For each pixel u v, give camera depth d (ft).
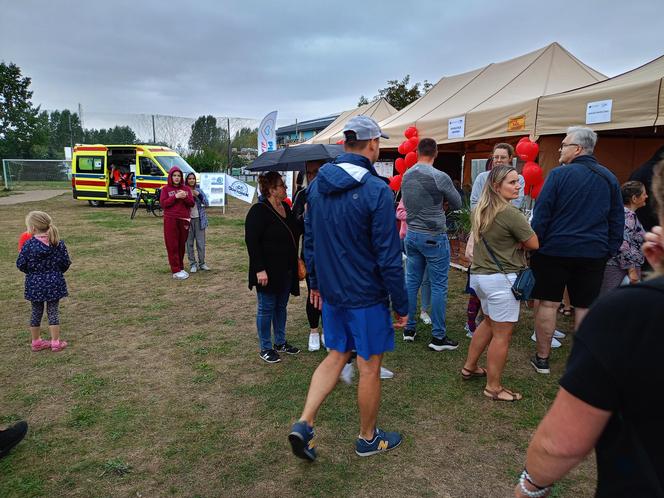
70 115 102.83
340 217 8.48
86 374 12.96
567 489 8.27
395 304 8.55
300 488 8.38
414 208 13.70
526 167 17.47
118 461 9.09
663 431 2.85
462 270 24.25
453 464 9.04
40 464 9.06
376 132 8.83
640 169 13.96
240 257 29.73
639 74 16.65
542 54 23.67
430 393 11.73
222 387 12.19
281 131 124.67
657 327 2.82
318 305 10.47
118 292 21.45
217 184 56.49
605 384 2.99
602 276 11.76
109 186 61.77
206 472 8.84
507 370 13.01
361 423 9.16
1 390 12.05
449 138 23.95
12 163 100.63
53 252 14.20
